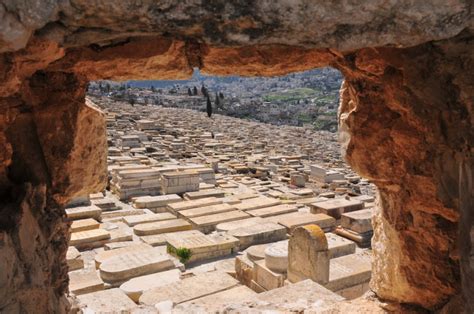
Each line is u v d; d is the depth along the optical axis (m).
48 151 4.67
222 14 2.51
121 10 2.47
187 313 5.88
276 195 19.22
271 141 40.94
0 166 4.05
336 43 2.66
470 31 2.81
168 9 2.50
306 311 5.74
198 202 16.28
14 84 3.33
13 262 3.41
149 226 13.59
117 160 23.08
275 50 4.04
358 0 2.46
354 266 10.54
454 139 3.42
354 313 5.54
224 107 81.56
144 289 9.33
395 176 4.71
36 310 3.87
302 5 2.48
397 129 4.43
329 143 42.81
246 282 10.99
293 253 9.91
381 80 4.29
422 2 2.49
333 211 15.51
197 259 11.89
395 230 4.97
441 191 3.77
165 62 4.10
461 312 4.34
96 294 8.71
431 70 3.45
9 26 2.32
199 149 32.03
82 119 4.86
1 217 3.64
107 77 4.61
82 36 2.74
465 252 3.22
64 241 5.09
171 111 55.59
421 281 4.84
